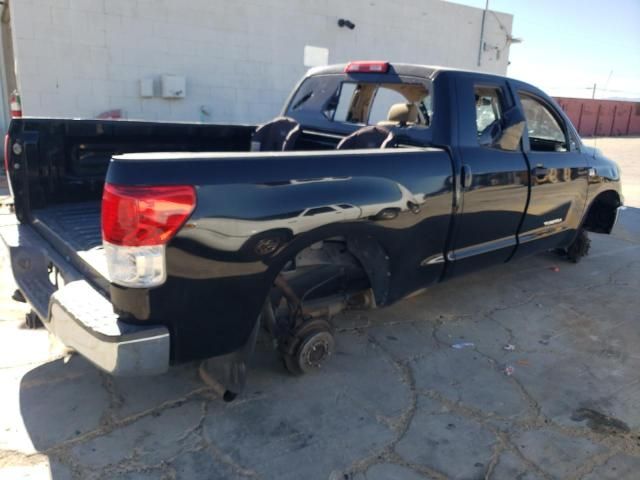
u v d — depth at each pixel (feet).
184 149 14.66
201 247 7.77
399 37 39.73
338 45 36.91
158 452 8.63
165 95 30.81
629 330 14.08
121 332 7.57
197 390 10.37
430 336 13.17
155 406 9.82
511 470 8.59
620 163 56.39
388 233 10.39
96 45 28.73
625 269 19.27
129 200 7.27
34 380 10.37
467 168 11.69
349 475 8.32
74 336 8.08
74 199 12.94
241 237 8.10
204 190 7.66
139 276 7.47
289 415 9.73
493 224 13.07
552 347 12.93
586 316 14.89
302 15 34.78
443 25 41.88
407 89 13.71
